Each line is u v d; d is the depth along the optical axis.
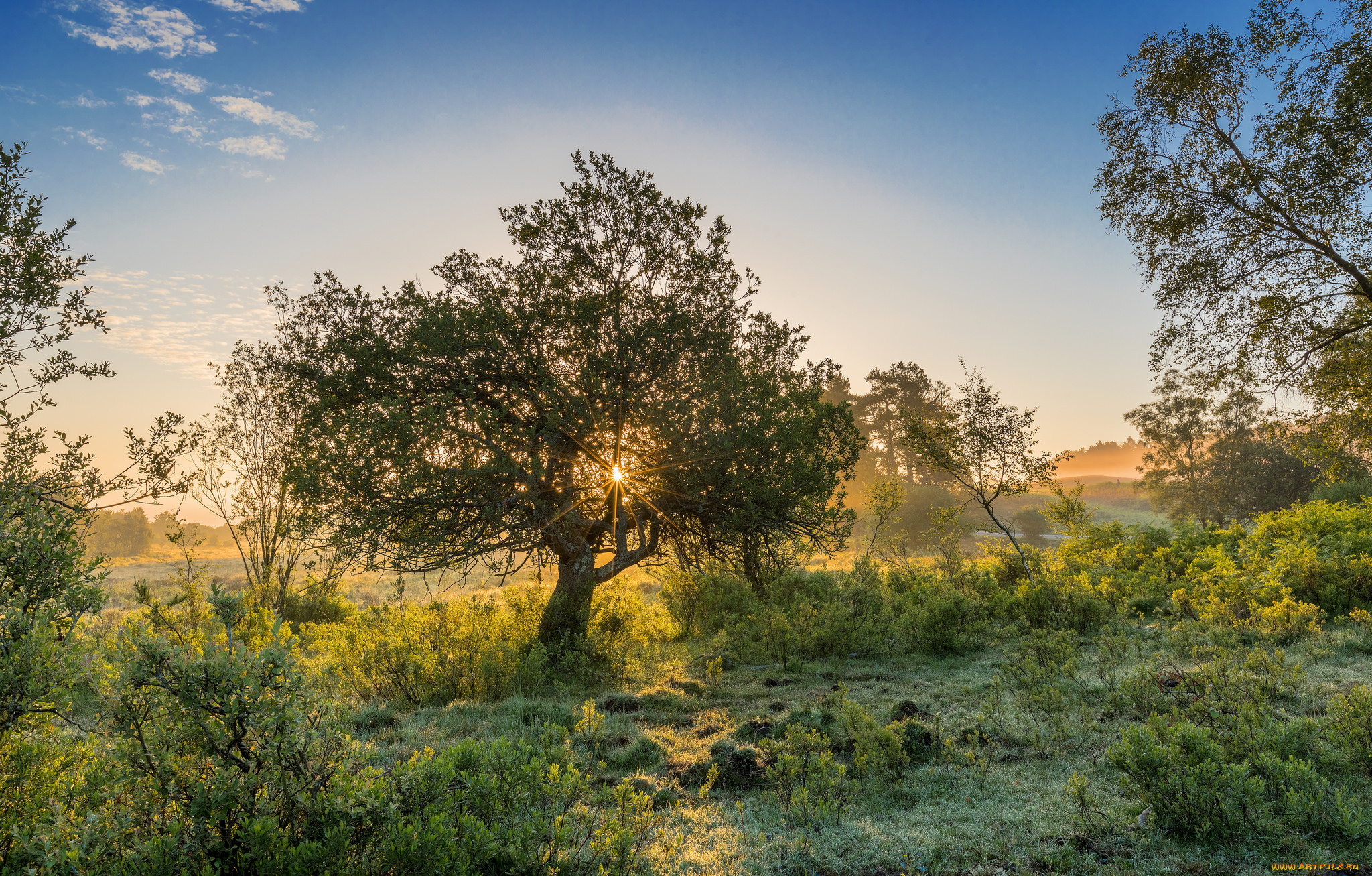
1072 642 10.69
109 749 3.39
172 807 3.17
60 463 6.42
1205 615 11.49
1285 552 13.49
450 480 9.40
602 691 9.55
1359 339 14.24
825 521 11.87
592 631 11.90
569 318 10.30
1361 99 11.91
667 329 10.67
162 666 3.29
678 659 12.17
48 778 3.41
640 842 4.51
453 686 8.82
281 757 3.29
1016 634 12.45
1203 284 14.66
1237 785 4.42
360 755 3.63
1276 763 4.78
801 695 9.15
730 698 9.16
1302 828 4.30
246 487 13.88
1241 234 14.17
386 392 10.51
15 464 5.79
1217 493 42.84
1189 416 43.41
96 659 3.61
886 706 8.26
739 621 14.12
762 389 10.92
